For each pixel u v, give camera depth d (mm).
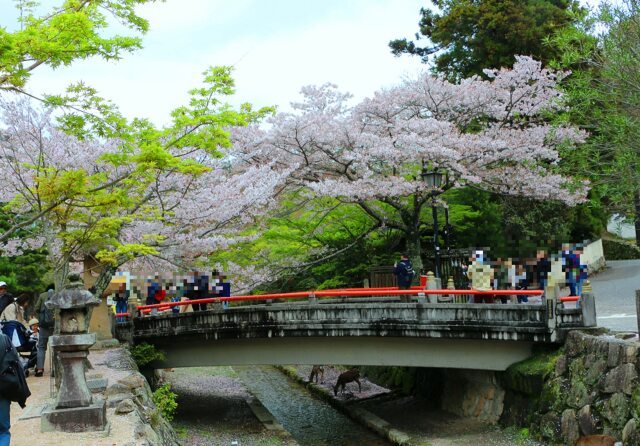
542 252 17922
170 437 11273
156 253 13555
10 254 16875
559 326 13875
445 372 18281
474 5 28125
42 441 8000
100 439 8125
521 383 14352
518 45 26938
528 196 22719
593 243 29359
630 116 12836
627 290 22141
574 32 13344
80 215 12281
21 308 14891
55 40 9648
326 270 25516
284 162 21922
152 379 18312
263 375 25922
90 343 8688
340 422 18328
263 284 24547
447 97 22703
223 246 17203
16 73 9562
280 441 15102
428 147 19812
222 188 16562
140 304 19969
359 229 24750
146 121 14102
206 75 14164
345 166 21875
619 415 11320
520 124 23781
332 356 16812
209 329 17406
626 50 12422
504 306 14508
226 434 15695
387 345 16297
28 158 13609
